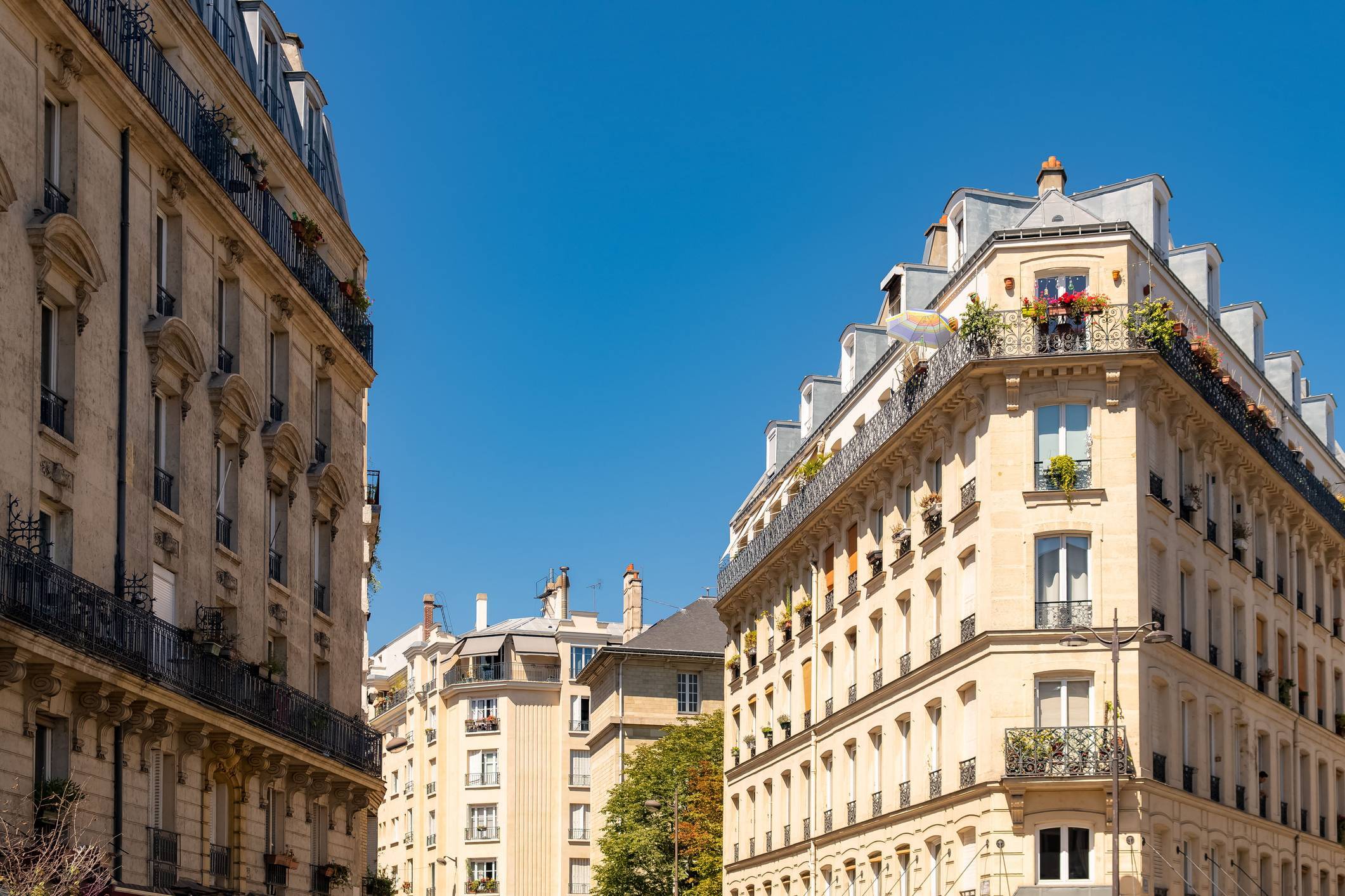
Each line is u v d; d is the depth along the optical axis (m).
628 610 97.19
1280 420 53.16
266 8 39.56
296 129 42.22
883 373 50.84
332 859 40.53
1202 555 44.78
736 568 64.88
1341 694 56.19
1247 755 46.62
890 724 48.16
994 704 40.84
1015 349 41.97
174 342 31.30
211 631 32.06
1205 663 43.72
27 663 24.06
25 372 25.61
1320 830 52.50
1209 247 49.62
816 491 55.06
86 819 26.62
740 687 65.00
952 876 42.50
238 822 33.88
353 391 44.28
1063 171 48.84
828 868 53.06
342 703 42.34
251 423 35.66
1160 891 40.22
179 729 30.70
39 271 26.06
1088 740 39.75
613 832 74.81
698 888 69.56
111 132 29.28
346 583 42.97
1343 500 58.69
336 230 43.81
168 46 32.88
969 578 43.22
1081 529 41.12
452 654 102.56
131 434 29.61
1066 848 39.75
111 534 28.55
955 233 49.00
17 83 25.83
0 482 24.69
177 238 32.34
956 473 44.12
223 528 34.53
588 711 99.44
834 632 53.72
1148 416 42.22
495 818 97.69
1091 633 37.31
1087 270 42.62
